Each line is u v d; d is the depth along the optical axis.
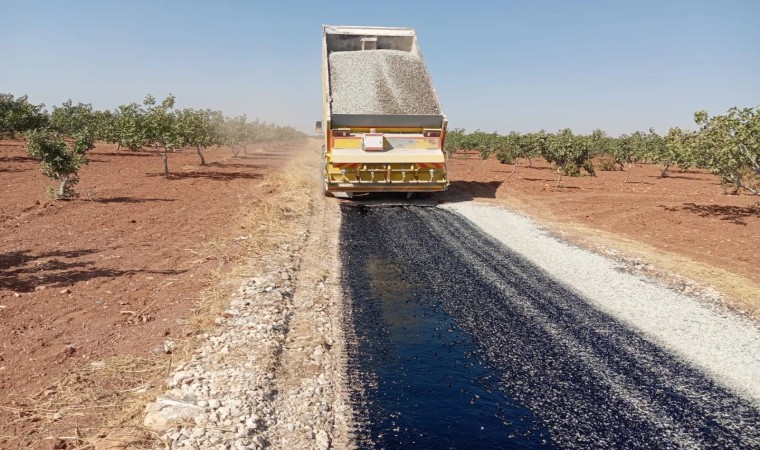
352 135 14.21
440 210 14.60
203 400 4.39
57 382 4.56
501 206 15.39
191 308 6.43
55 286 6.99
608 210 14.84
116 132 23.20
